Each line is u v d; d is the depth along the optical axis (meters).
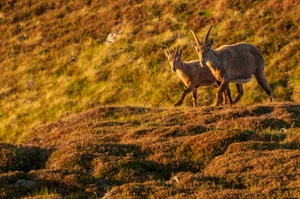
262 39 100.25
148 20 121.44
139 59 108.19
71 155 46.12
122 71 107.00
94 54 116.81
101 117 70.62
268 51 97.69
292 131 51.34
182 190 36.19
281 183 35.88
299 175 36.94
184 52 105.62
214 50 70.56
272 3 108.56
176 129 53.81
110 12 130.00
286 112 58.09
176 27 115.00
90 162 44.75
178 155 45.91
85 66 114.06
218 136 47.34
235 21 108.31
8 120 104.06
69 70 114.81
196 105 82.44
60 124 71.12
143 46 111.62
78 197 37.34
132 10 126.81
